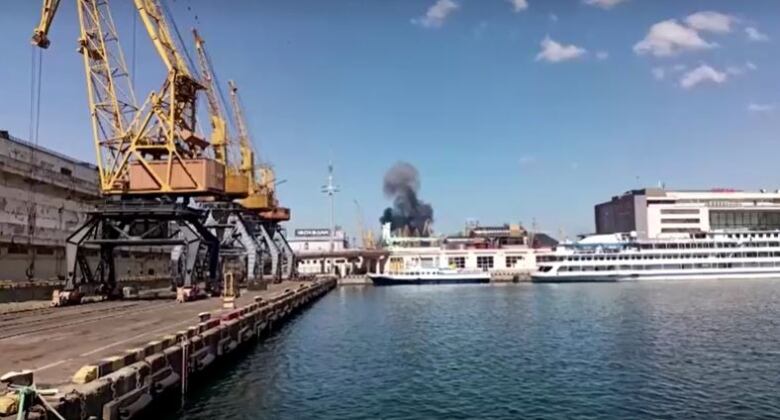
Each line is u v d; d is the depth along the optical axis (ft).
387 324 222.28
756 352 147.64
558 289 467.93
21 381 51.83
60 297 176.14
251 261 337.11
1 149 193.47
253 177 444.96
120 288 231.30
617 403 98.78
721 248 575.38
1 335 102.22
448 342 171.22
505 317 245.45
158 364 79.41
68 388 57.36
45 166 222.89
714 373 122.21
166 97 219.20
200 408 91.45
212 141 333.62
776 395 103.60
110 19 217.15
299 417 89.71
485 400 101.40
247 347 152.46
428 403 99.30
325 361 138.00
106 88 216.74
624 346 158.92
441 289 510.99
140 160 214.90
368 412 93.61
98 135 215.72
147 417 77.25
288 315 240.12
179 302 190.39
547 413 93.30
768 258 573.33
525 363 135.33
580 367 129.49
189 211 200.95
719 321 217.56
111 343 91.76
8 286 189.16
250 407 93.25
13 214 203.10
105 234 200.34
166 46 219.82
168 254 354.54
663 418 89.92
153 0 217.77
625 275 576.20
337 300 374.63
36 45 201.57
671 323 213.25
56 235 232.73
